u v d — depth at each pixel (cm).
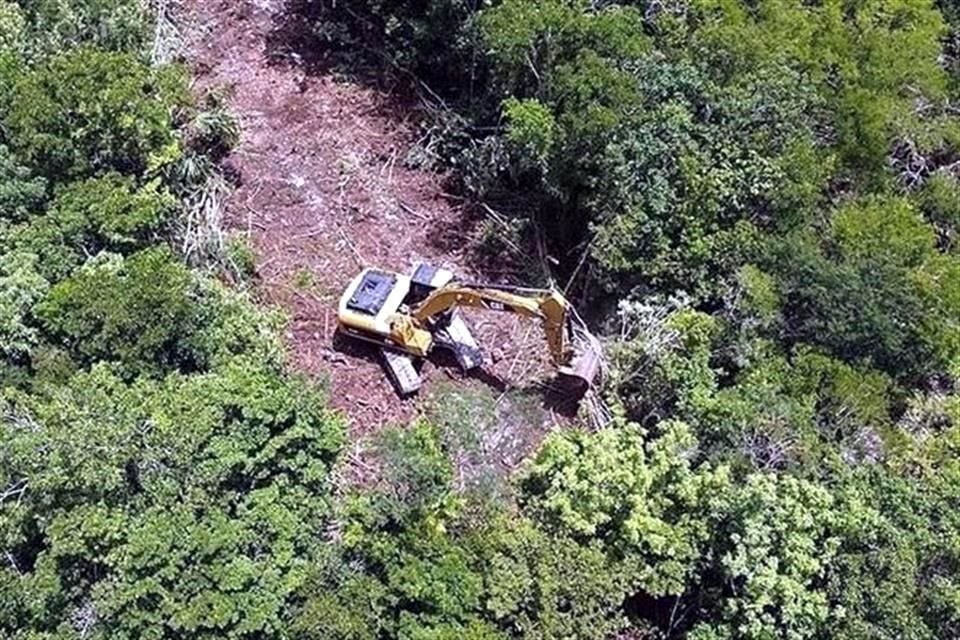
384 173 2920
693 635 1914
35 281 2178
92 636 1766
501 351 2547
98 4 2742
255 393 1986
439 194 2889
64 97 2408
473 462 2298
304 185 2862
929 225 2555
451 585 1873
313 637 1797
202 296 2283
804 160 2439
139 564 1773
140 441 1895
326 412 2128
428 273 2472
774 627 1869
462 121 2930
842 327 2245
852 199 2598
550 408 2427
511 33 2583
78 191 2370
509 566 1928
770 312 2280
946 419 2239
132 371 2084
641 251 2434
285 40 3219
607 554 1984
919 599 1912
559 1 2675
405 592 1836
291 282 2644
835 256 2469
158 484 1870
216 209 2677
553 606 1892
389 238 2778
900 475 2094
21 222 2344
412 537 1906
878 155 2639
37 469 1823
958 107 2852
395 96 3094
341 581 1875
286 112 3036
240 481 1945
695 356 2250
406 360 2442
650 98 2539
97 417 1894
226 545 1833
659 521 1972
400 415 2417
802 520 1902
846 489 1983
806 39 2781
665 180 2450
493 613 1892
